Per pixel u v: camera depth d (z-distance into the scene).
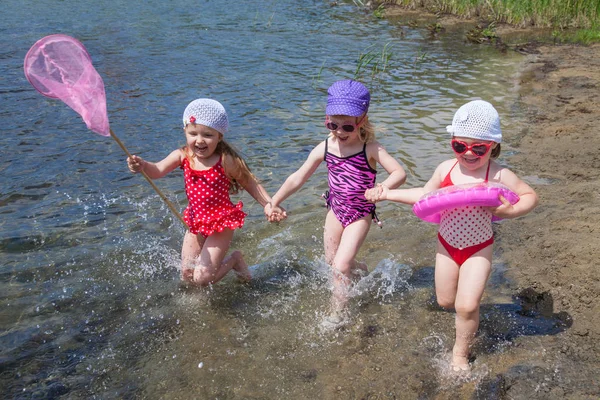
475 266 3.71
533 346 3.78
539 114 8.72
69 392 3.46
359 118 4.37
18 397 3.41
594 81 10.45
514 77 10.80
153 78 10.12
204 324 4.12
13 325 4.04
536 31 15.30
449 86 10.17
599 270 4.48
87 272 4.68
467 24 16.17
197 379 3.57
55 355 3.77
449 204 3.62
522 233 5.24
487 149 3.68
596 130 7.93
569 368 3.54
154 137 7.48
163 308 4.29
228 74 10.54
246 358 3.77
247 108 8.72
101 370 3.64
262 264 4.93
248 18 16.05
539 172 6.61
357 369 3.64
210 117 4.34
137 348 3.85
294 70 10.97
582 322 3.97
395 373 3.59
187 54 11.91
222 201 4.55
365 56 12.16
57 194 5.92
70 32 13.38
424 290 4.53
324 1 19.33
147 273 4.71
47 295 4.38
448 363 3.66
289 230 5.47
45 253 4.91
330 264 4.64
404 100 9.30
